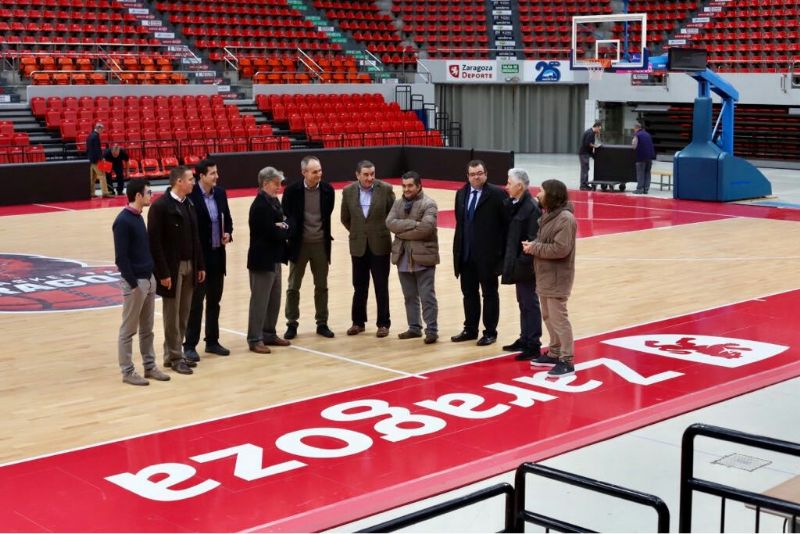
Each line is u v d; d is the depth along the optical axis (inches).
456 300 447.2
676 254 560.4
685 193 796.6
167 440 265.1
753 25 1181.1
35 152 861.2
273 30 1225.4
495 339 365.7
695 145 797.9
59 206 774.5
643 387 311.6
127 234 307.9
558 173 1014.4
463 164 952.3
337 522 213.0
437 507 142.5
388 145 1021.2
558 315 322.0
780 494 178.9
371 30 1295.5
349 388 312.2
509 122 1263.5
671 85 1103.0
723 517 169.6
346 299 449.7
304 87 1133.7
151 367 323.0
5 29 1042.1
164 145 933.8
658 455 251.8
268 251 348.5
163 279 317.7
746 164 794.8
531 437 266.5
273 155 911.7
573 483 153.3
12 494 228.4
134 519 214.2
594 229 652.1
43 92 970.1
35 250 578.9
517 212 334.6
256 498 226.1
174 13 1168.8
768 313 416.2
